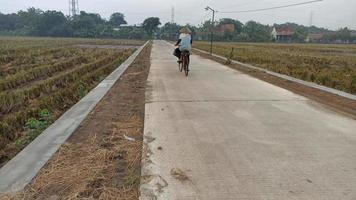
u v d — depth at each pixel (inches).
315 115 264.2
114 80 455.5
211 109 281.6
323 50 1900.8
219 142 197.5
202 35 4183.1
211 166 162.9
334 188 142.1
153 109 280.1
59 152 178.2
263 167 162.4
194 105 296.8
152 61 808.9
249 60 861.2
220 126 230.5
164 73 547.5
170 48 1626.5
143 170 157.6
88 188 139.9
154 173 154.6
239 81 454.9
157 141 198.4
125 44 2320.4
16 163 161.9
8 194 133.1
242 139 203.3
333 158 174.4
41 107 310.8
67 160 168.1
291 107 292.5
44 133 209.2
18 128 253.8
